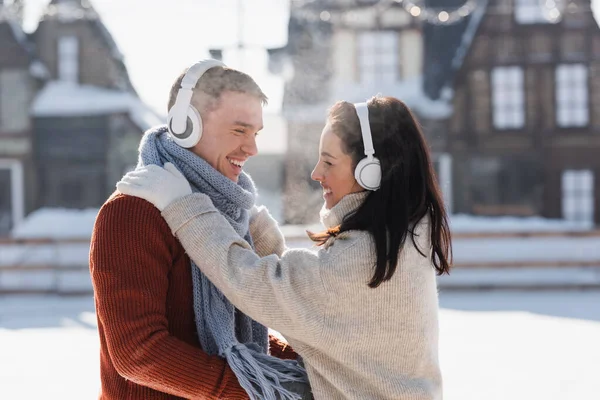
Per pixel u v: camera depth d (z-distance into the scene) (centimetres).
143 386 239
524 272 1631
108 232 232
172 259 240
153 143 253
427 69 2483
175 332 242
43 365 799
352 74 2381
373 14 2422
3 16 2445
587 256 1728
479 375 729
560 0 2470
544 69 2477
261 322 235
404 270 239
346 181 251
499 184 2478
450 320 1123
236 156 253
